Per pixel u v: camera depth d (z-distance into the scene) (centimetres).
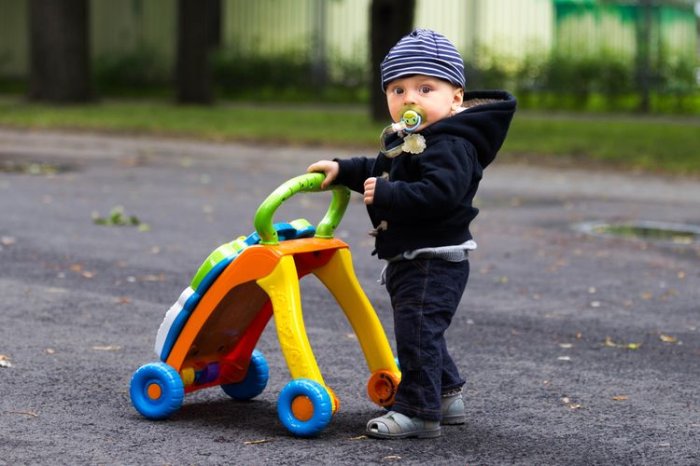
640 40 3145
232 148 2062
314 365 509
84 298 815
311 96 3522
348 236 1135
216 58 3534
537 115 2961
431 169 497
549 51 3241
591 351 698
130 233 1120
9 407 546
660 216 1345
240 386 570
